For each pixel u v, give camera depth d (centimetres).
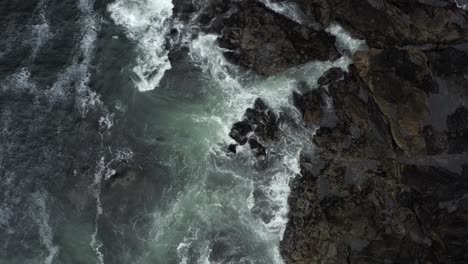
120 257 3584
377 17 4009
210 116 3988
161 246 3612
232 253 3591
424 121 3797
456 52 3997
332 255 3512
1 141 3878
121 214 3694
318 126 3872
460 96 3875
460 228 3562
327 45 4012
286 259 3578
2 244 3588
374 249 3512
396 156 3738
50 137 3912
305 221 3625
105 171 3800
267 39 3984
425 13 3997
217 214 3712
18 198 3734
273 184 3772
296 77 4006
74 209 3719
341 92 3909
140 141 3912
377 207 3616
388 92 3809
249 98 4003
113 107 4006
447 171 3728
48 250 3594
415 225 3575
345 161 3750
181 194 3762
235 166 3850
